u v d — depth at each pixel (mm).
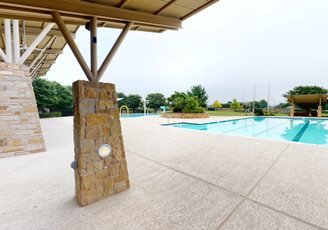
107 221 1708
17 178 2721
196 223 1666
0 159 3664
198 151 4078
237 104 26891
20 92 4082
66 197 2170
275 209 1849
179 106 14461
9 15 2475
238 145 4555
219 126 10594
